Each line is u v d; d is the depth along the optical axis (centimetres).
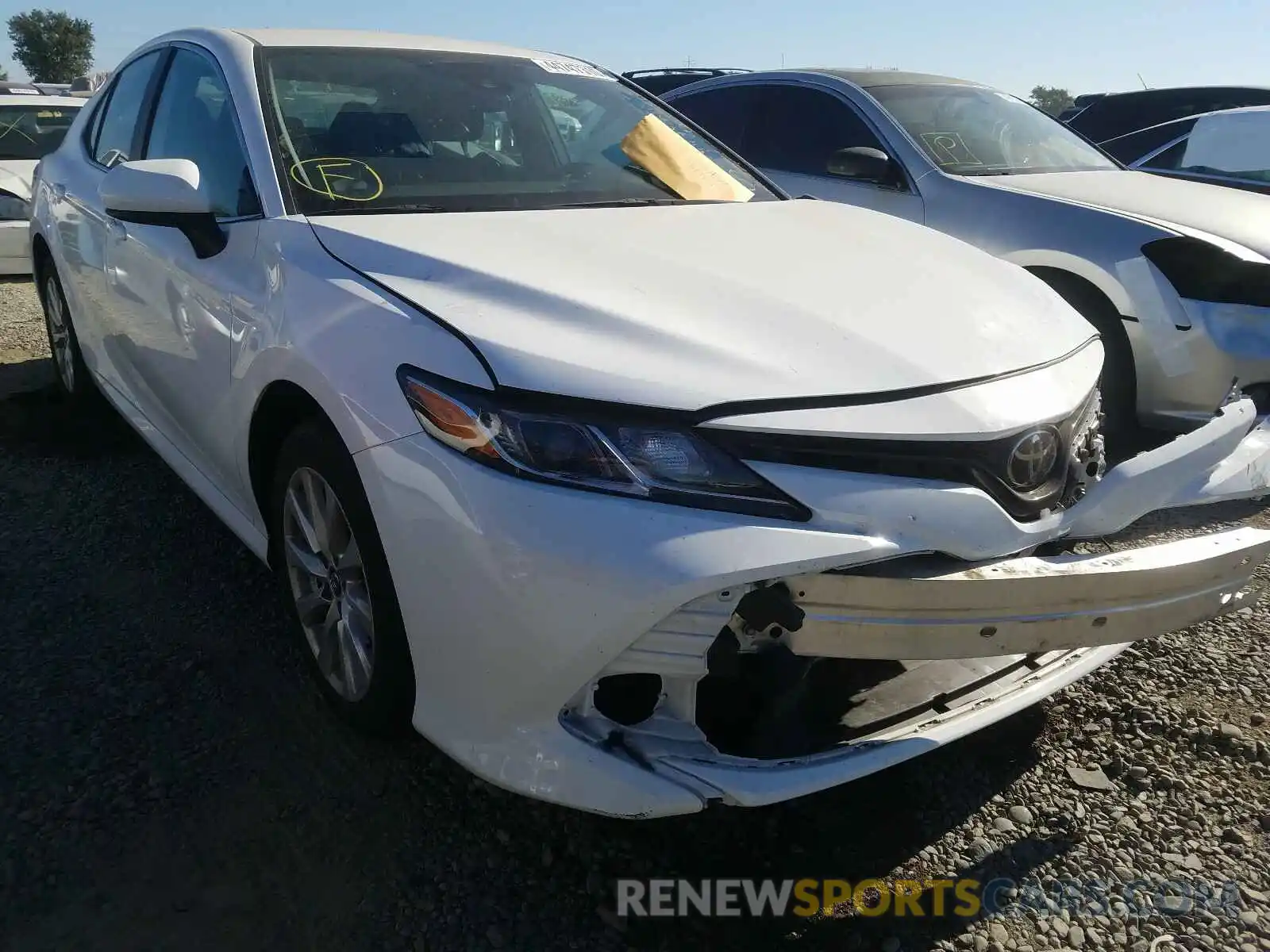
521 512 174
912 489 181
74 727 238
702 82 604
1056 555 194
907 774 235
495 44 349
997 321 218
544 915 192
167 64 345
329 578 231
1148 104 818
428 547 185
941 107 509
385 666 209
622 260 221
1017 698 210
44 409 457
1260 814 225
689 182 314
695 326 193
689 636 171
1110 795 230
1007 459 191
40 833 206
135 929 185
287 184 256
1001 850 213
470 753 190
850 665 200
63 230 397
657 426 174
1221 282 363
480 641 181
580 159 308
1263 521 346
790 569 170
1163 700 264
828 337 196
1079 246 395
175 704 249
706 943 187
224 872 199
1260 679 273
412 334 194
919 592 177
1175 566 198
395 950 184
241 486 265
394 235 228
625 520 170
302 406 226
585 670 175
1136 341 379
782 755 185
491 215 254
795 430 176
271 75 287
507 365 180
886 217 302
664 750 179
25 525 342
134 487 375
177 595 299
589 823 215
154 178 259
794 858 209
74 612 288
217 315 257
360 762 230
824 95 523
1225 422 231
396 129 285
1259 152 623
